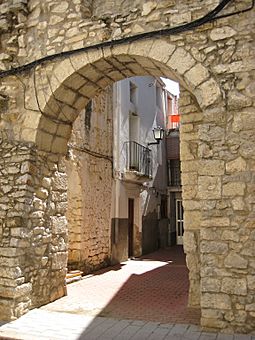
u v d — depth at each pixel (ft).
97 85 17.89
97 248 28.73
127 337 12.34
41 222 16.87
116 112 33.81
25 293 15.38
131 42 15.19
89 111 28.43
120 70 16.90
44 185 17.25
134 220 38.50
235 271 12.53
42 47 16.93
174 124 56.24
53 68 16.48
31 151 16.17
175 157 52.90
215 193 13.15
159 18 15.05
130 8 15.74
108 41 15.61
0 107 16.99
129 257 36.65
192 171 16.74
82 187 26.40
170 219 52.08
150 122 44.96
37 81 16.67
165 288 21.21
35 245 16.30
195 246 16.29
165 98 54.75
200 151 13.56
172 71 14.92
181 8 14.80
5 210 15.74
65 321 14.28
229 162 13.15
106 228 30.68
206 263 12.89
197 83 14.03
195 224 16.35
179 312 15.56
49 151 17.72
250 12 13.79
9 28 17.65
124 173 34.35
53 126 17.40
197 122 16.96
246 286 12.30
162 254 41.39
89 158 28.02
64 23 16.69
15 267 14.90
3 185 16.07
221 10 14.07
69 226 25.77
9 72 17.11
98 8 16.67
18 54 17.38
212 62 14.01
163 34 14.73
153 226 44.60
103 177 30.58
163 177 50.65
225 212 12.93
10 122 16.92
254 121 13.10
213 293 12.66
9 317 14.43
